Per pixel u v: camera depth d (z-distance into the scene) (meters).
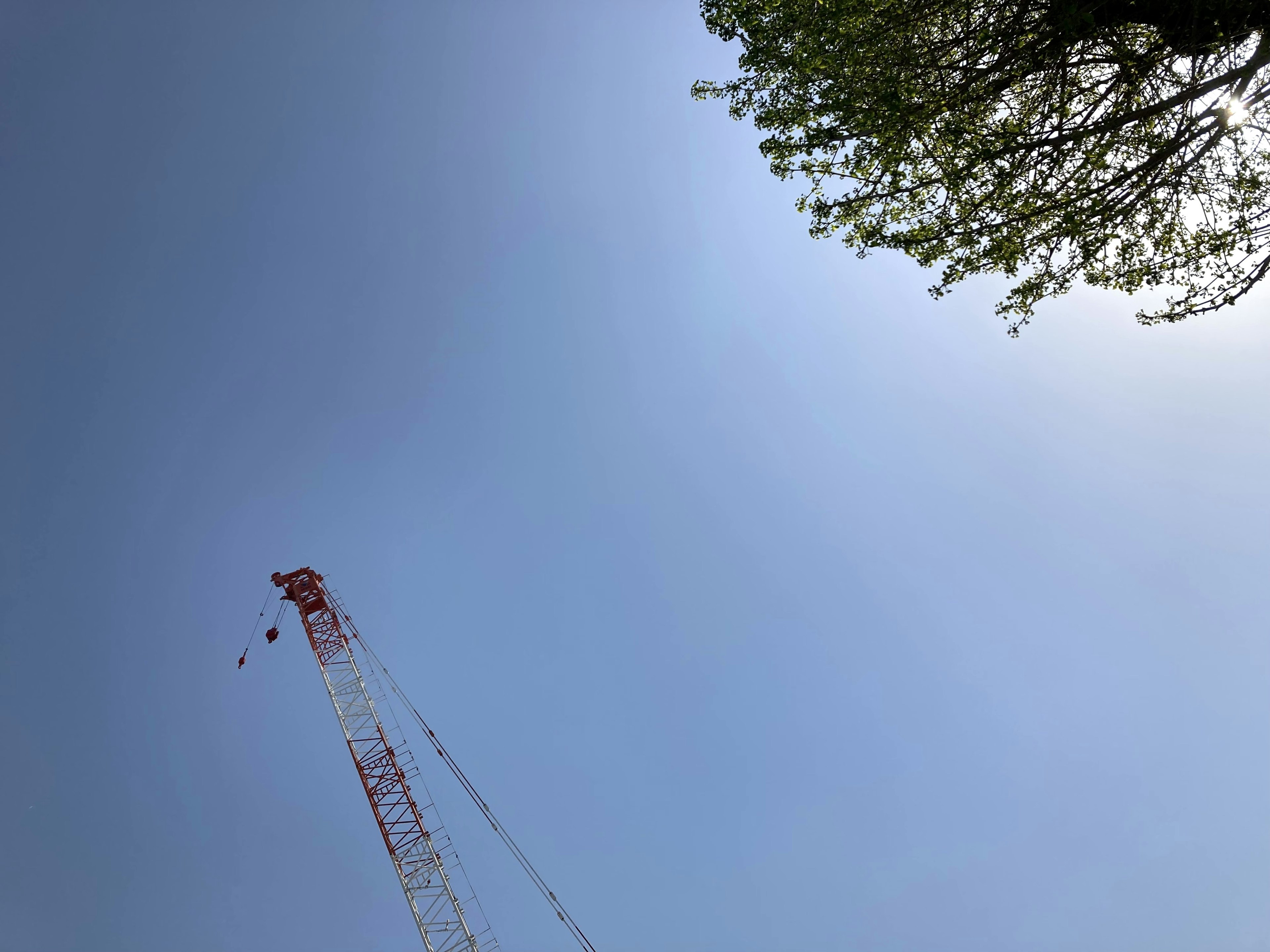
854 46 21.14
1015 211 21.34
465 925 56.16
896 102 19.75
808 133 23.17
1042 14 19.86
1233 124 19.38
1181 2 18.41
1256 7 17.59
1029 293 22.67
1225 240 20.91
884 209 23.61
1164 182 20.72
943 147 21.31
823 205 24.03
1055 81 20.70
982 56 20.66
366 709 64.19
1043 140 20.50
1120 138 20.55
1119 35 19.56
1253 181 20.28
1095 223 21.09
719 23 25.67
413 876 57.69
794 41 23.28
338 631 67.88
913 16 20.92
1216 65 19.28
